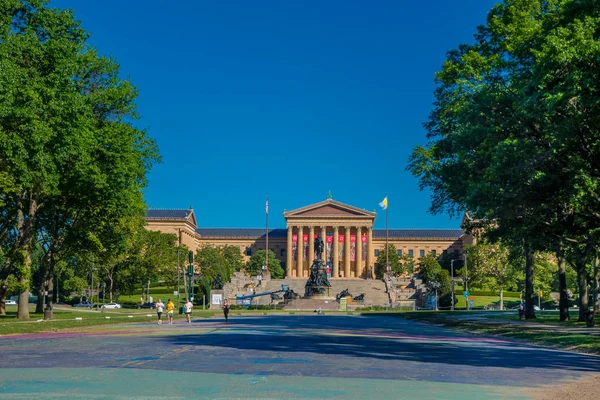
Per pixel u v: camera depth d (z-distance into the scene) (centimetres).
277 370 2183
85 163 5594
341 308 12119
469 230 6150
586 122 3519
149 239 14162
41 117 5056
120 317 7575
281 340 3703
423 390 1756
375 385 1844
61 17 5344
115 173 6209
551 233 4450
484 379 2039
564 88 3381
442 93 6038
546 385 1923
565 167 3816
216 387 1761
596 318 6412
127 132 6306
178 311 10325
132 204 6962
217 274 17925
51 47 5103
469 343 3769
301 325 5916
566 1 3975
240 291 16200
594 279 6606
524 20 5497
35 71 5031
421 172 6769
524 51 4516
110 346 3222
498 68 5100
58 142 5156
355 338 3994
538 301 14312
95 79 6506
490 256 13150
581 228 4312
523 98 3909
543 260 12938
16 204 6750
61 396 1578
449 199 6222
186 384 1814
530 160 3834
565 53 3259
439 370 2267
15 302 15338
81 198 6488
